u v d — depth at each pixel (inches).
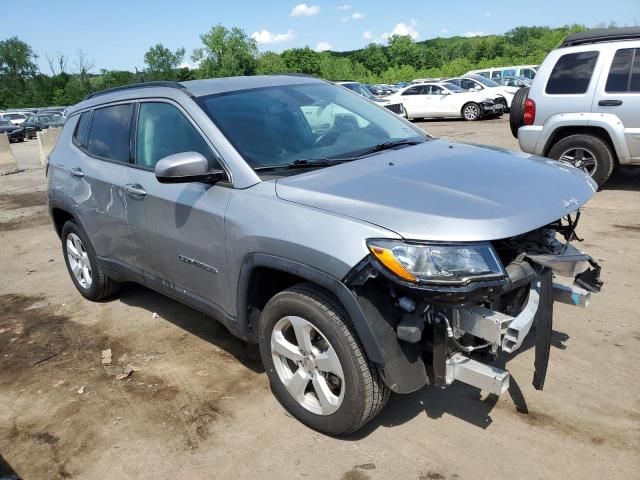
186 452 118.3
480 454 110.7
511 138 575.2
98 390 144.4
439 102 859.4
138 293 207.9
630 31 286.0
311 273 107.2
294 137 139.9
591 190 126.2
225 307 133.6
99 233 176.7
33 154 860.6
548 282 107.6
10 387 150.3
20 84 3905.0
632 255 209.3
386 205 104.7
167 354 159.9
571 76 301.0
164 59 3550.7
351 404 109.7
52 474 115.6
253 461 113.8
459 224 98.0
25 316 196.9
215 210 127.3
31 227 331.6
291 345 120.4
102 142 176.1
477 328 101.4
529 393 128.4
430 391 132.3
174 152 144.3
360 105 167.0
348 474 108.1
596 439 112.5
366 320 102.1
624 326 156.1
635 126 286.4
